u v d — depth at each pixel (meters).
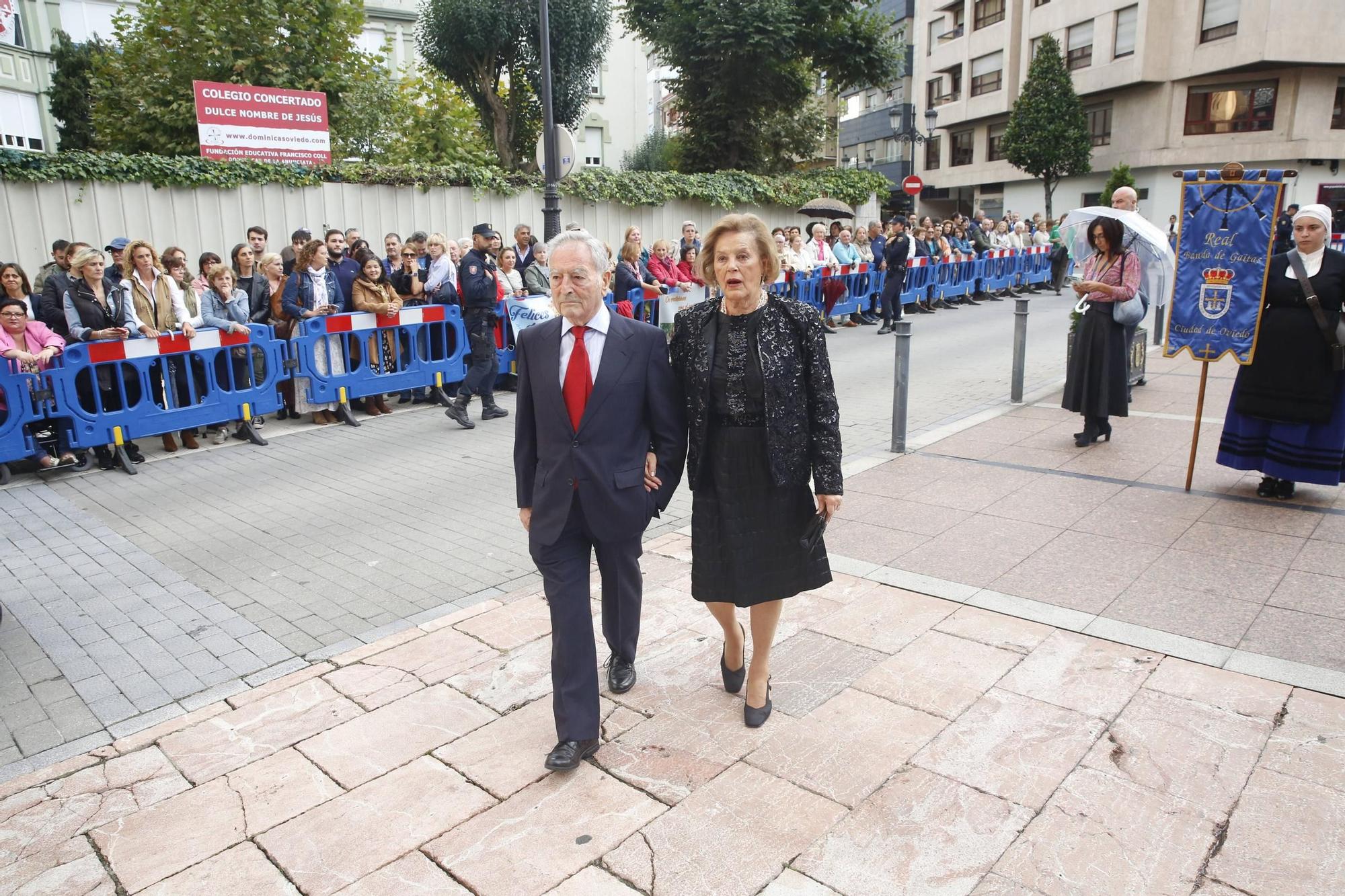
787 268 14.12
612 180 16.53
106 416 7.12
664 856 2.63
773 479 3.02
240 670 3.89
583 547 3.21
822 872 2.55
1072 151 31.06
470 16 18.12
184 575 5.03
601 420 3.04
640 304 11.24
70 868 2.66
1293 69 28.28
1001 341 13.57
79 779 3.11
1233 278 5.36
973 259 18.95
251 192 12.25
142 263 7.41
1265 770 2.92
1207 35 29.34
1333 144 28.58
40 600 4.71
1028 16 35.78
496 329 9.18
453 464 7.34
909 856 2.60
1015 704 3.38
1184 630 3.89
